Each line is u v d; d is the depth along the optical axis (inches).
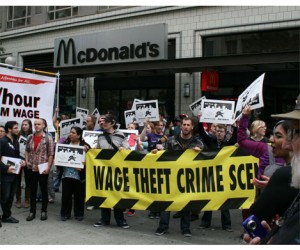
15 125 275.9
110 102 636.1
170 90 567.8
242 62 445.4
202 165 231.0
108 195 249.4
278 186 81.4
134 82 598.2
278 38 488.4
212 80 489.1
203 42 545.6
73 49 615.2
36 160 269.6
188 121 239.1
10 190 262.5
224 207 225.3
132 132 304.7
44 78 344.8
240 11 507.8
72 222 266.1
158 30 533.0
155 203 237.5
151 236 234.5
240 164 225.0
